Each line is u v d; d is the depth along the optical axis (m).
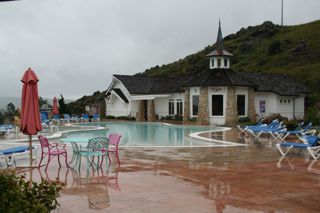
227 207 7.29
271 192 8.50
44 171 11.23
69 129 31.80
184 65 78.38
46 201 4.95
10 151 12.15
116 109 50.75
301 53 63.81
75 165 12.33
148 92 47.62
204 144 19.45
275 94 39.06
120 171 11.19
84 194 8.34
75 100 69.31
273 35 82.44
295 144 14.31
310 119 31.56
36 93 11.67
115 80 50.47
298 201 7.74
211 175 10.52
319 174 10.66
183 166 12.07
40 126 11.77
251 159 13.62
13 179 5.14
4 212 4.39
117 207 7.30
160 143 21.25
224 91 37.00
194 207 7.30
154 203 7.59
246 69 65.38
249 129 22.81
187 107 40.25
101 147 11.84
